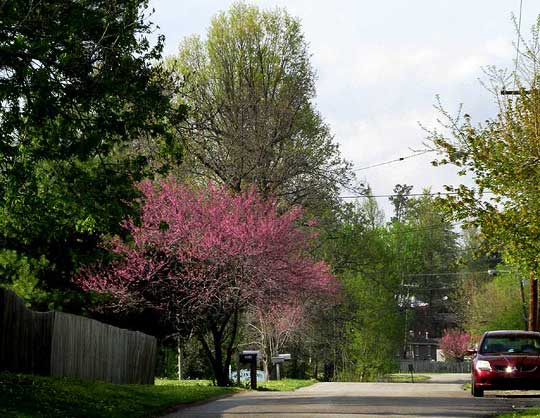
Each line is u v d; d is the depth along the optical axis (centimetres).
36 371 2453
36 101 1847
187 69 4966
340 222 6169
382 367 7412
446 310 13900
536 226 2120
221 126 4916
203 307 3647
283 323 5097
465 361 11944
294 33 5128
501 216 2175
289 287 3844
